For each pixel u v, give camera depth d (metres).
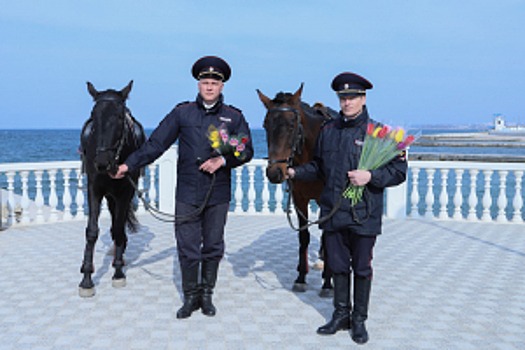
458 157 38.16
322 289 4.88
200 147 4.18
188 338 3.84
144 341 3.77
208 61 4.11
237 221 9.16
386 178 3.61
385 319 4.29
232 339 3.84
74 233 7.89
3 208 8.45
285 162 4.01
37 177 8.70
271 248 7.01
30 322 4.14
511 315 4.41
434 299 4.83
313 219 9.27
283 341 3.81
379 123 3.70
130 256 6.46
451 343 3.78
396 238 7.69
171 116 4.27
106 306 4.55
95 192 4.74
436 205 18.17
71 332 3.94
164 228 8.34
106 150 4.13
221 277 5.56
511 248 7.06
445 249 6.98
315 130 4.76
